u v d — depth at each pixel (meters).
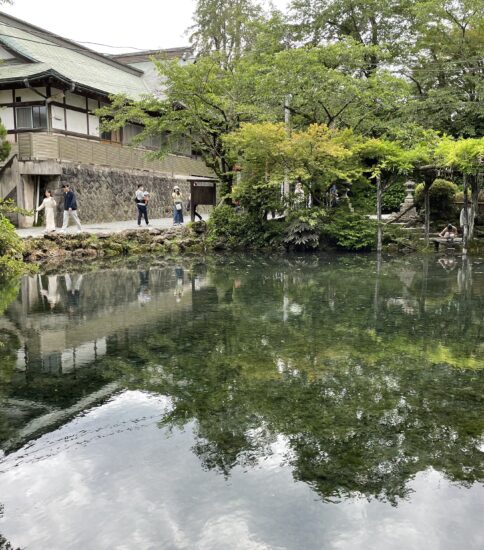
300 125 18.91
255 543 2.45
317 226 16.78
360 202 18.94
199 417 3.83
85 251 14.95
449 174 16.42
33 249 13.77
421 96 21.69
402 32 22.05
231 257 15.72
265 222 17.52
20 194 17.11
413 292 9.34
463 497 2.80
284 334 6.28
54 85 18.27
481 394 4.23
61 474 3.08
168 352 5.55
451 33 21.36
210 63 16.58
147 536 2.51
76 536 2.52
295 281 10.77
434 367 4.95
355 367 4.96
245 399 4.16
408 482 2.93
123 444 3.43
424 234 17.62
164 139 26.66
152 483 2.96
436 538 2.48
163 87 26.78
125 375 4.80
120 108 19.25
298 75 16.28
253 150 15.48
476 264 13.63
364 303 8.29
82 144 19.05
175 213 18.36
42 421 3.81
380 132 19.36
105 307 8.09
